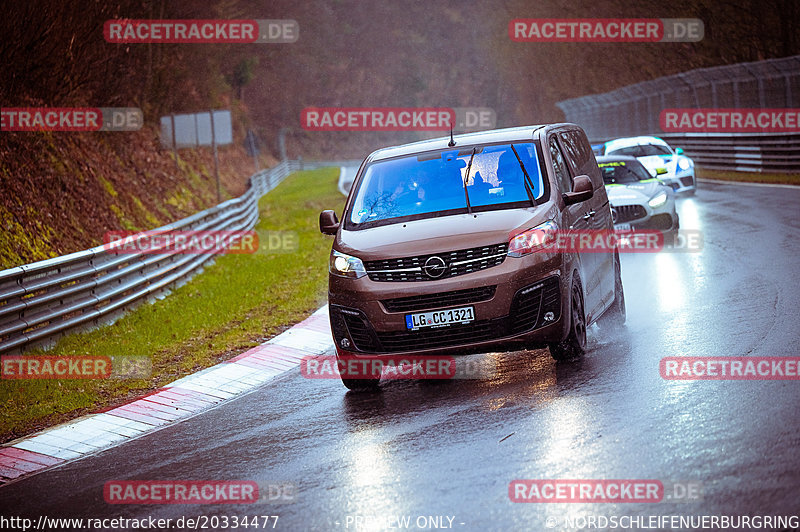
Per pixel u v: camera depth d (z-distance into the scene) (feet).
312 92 633.20
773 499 30.17
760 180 185.88
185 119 215.10
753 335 55.88
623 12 492.13
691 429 38.58
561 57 560.20
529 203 53.26
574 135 65.72
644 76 472.44
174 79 286.46
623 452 36.68
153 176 193.47
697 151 238.89
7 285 70.18
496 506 32.48
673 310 67.77
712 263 88.74
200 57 325.21
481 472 36.45
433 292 50.03
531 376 52.01
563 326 50.90
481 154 57.16
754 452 34.78
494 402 47.26
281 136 560.20
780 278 76.02
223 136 211.82
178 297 99.76
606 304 61.11
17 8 135.54
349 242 53.52
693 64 424.05
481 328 50.08
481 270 50.03
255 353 69.67
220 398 58.03
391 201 55.88
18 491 42.96
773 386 43.70
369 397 52.75
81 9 154.71
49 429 53.88
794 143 186.70
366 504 34.55
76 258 79.66
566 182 57.31
